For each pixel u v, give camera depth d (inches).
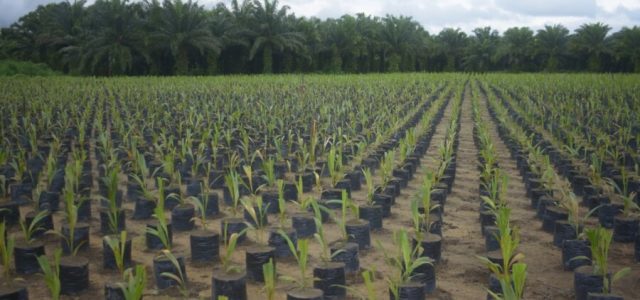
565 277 196.1
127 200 305.1
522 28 2423.7
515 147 428.5
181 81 1129.4
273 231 213.5
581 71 2338.8
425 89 1002.7
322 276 173.5
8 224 250.7
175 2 1736.0
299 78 1304.1
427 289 179.8
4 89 871.7
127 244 202.5
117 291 162.7
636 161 363.6
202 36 1752.0
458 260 211.5
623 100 749.9
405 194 320.2
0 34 2178.9
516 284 145.6
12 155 341.1
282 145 435.2
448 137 479.8
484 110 811.4
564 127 527.8
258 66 2033.7
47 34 1877.5
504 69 2583.7
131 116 593.0
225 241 218.7
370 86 983.0
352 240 221.3
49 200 275.6
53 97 734.5
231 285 166.2
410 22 2413.9
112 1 1675.7
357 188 330.0
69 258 186.5
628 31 2143.2
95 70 1736.0
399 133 494.6
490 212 240.8
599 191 295.3
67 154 402.0
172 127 520.1
